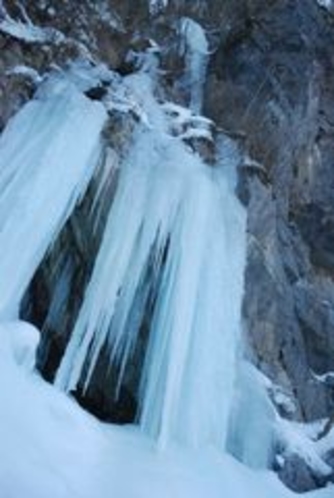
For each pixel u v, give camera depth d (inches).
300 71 394.6
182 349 274.8
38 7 348.8
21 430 217.9
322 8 431.5
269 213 354.3
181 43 398.0
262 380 330.6
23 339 246.4
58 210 272.5
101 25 373.1
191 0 416.2
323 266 441.4
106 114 298.4
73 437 236.1
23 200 263.1
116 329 275.9
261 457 310.0
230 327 296.4
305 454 326.6
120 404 282.7
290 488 310.8
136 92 339.0
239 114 377.4
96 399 279.6
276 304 365.4
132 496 229.1
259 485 288.7
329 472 328.2
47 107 291.0
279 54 391.5
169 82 381.4
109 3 382.3
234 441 307.7
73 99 291.7
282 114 382.3
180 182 294.8
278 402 342.6
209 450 278.8
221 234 303.0
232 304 299.9
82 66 332.2
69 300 283.0
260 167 349.1
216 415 285.1
